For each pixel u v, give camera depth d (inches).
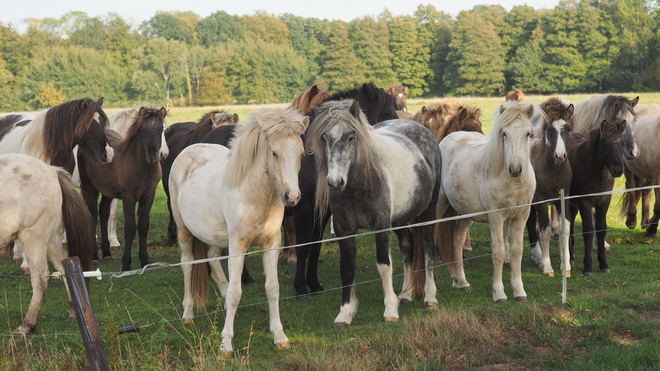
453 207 291.3
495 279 264.8
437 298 273.7
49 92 2630.4
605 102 366.3
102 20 3718.0
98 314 256.7
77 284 174.6
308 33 4729.3
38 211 219.8
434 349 199.3
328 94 328.5
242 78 2967.5
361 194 228.7
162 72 2938.0
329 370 184.2
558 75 2662.4
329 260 352.5
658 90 2411.4
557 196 300.4
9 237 216.4
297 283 278.1
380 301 272.4
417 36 3073.3
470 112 386.6
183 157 246.2
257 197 202.5
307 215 271.0
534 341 208.5
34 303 225.6
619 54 2583.7
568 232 303.7
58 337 226.2
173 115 1678.2
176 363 197.5
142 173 332.2
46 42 3344.0
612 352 188.4
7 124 382.6
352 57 2962.6
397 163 245.3
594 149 300.8
